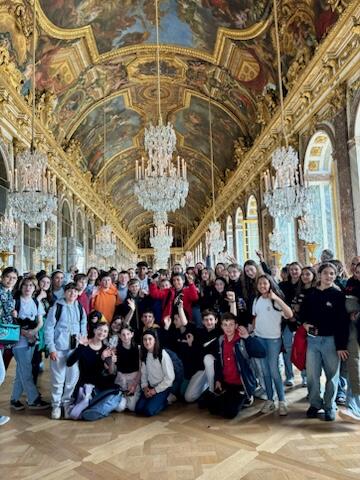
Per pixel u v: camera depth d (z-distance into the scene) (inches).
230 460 156.6
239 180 871.7
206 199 1435.8
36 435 189.3
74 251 792.9
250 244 805.9
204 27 602.2
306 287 243.9
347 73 388.2
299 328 215.0
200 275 366.9
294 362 214.8
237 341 219.5
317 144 485.7
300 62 469.4
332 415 199.3
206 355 229.1
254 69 615.5
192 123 957.2
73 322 227.0
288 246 591.2
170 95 852.0
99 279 306.8
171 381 221.5
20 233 510.9
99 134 920.9
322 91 435.5
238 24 552.7
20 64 490.3
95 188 1042.1
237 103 749.3
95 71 685.3
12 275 208.1
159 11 588.1
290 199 348.5
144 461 157.6
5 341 200.2
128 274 331.3
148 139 355.3
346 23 350.6
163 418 211.6
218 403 214.7
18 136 506.3
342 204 402.3
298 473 144.3
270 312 218.2
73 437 185.9
